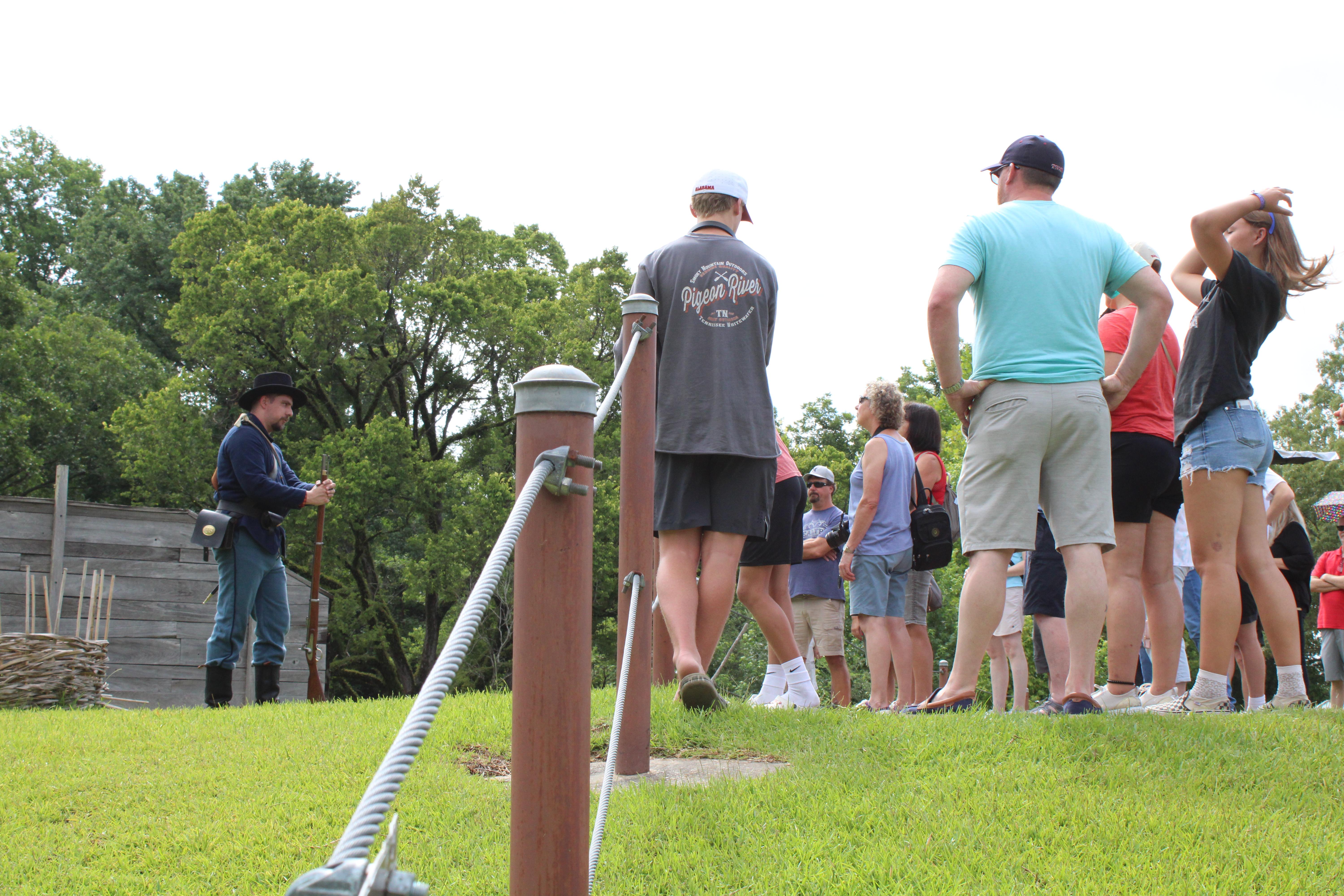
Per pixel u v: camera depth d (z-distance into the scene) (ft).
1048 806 9.21
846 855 8.35
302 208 94.84
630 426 11.71
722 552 13.21
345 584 87.76
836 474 105.09
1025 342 12.17
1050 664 18.44
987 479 12.42
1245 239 13.84
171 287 136.36
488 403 97.81
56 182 146.72
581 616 5.59
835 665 21.67
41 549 33.40
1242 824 8.82
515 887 5.46
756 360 13.11
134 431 86.12
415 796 10.43
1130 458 13.88
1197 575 22.27
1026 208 12.69
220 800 10.53
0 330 102.89
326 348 87.76
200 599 35.53
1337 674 22.74
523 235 110.42
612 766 8.02
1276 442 118.21
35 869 8.89
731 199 13.78
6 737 13.42
